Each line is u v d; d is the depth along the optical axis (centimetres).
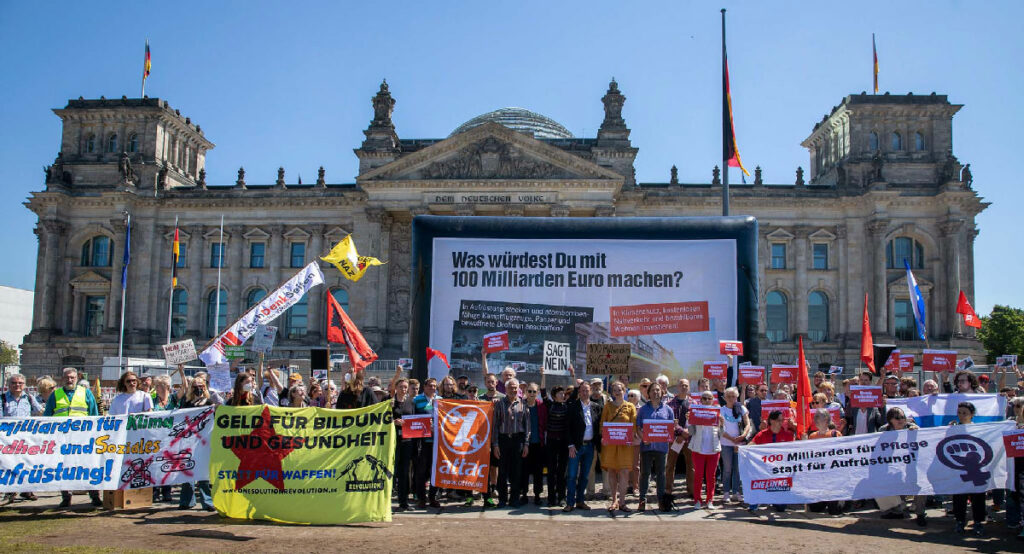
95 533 2292
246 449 2536
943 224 10500
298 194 11094
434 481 2778
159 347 10956
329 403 2988
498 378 3297
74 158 11431
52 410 2789
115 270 10938
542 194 9931
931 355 3491
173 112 11700
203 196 11162
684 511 2794
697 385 3281
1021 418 2573
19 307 17638
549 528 2441
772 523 2559
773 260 10912
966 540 2342
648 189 10794
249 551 2050
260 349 3231
